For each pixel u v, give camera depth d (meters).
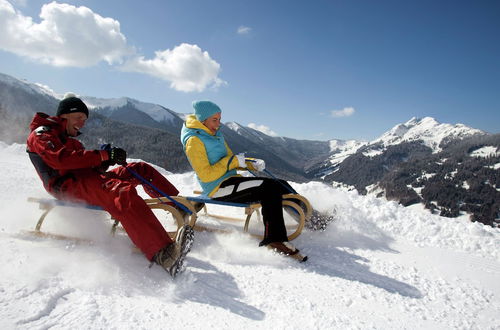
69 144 2.86
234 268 2.69
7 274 2.00
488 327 2.17
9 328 1.53
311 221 3.62
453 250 3.65
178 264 2.30
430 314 2.28
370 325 2.05
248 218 3.47
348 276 2.75
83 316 1.71
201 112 3.27
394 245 3.66
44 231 2.86
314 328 1.95
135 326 1.72
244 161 3.35
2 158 8.28
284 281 2.55
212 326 1.84
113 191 2.51
